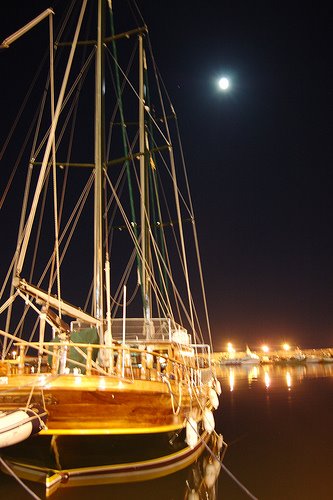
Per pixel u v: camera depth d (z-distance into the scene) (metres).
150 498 9.63
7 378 8.95
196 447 13.58
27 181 12.31
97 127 13.05
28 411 8.41
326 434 17.56
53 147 10.17
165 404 10.27
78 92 15.39
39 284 12.52
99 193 12.48
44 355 11.91
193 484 10.87
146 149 22.25
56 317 11.01
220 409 26.11
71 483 9.67
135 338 15.77
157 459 10.99
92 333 10.69
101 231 12.13
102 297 11.84
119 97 18.17
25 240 10.09
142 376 10.62
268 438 17.03
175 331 15.90
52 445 9.06
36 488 9.77
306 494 10.16
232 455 14.27
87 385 8.88
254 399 30.83
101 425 9.02
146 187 21.64
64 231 14.35
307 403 27.47
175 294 16.66
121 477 10.24
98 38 13.98
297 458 13.74
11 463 9.96
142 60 21.83
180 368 12.59
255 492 10.30
